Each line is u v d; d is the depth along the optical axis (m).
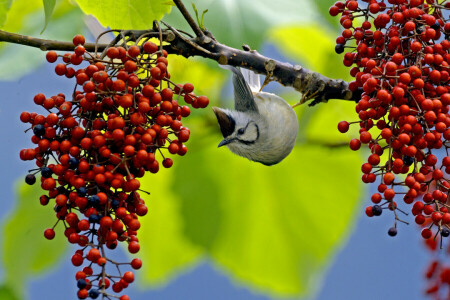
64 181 6.96
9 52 10.05
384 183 7.21
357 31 8.14
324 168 12.45
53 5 8.07
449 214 7.11
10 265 10.63
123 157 6.84
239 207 12.34
